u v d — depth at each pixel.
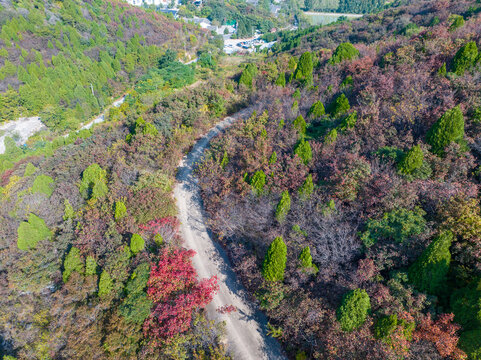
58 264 25.64
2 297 24.38
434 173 20.30
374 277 17.02
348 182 20.78
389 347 13.88
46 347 20.47
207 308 21.38
